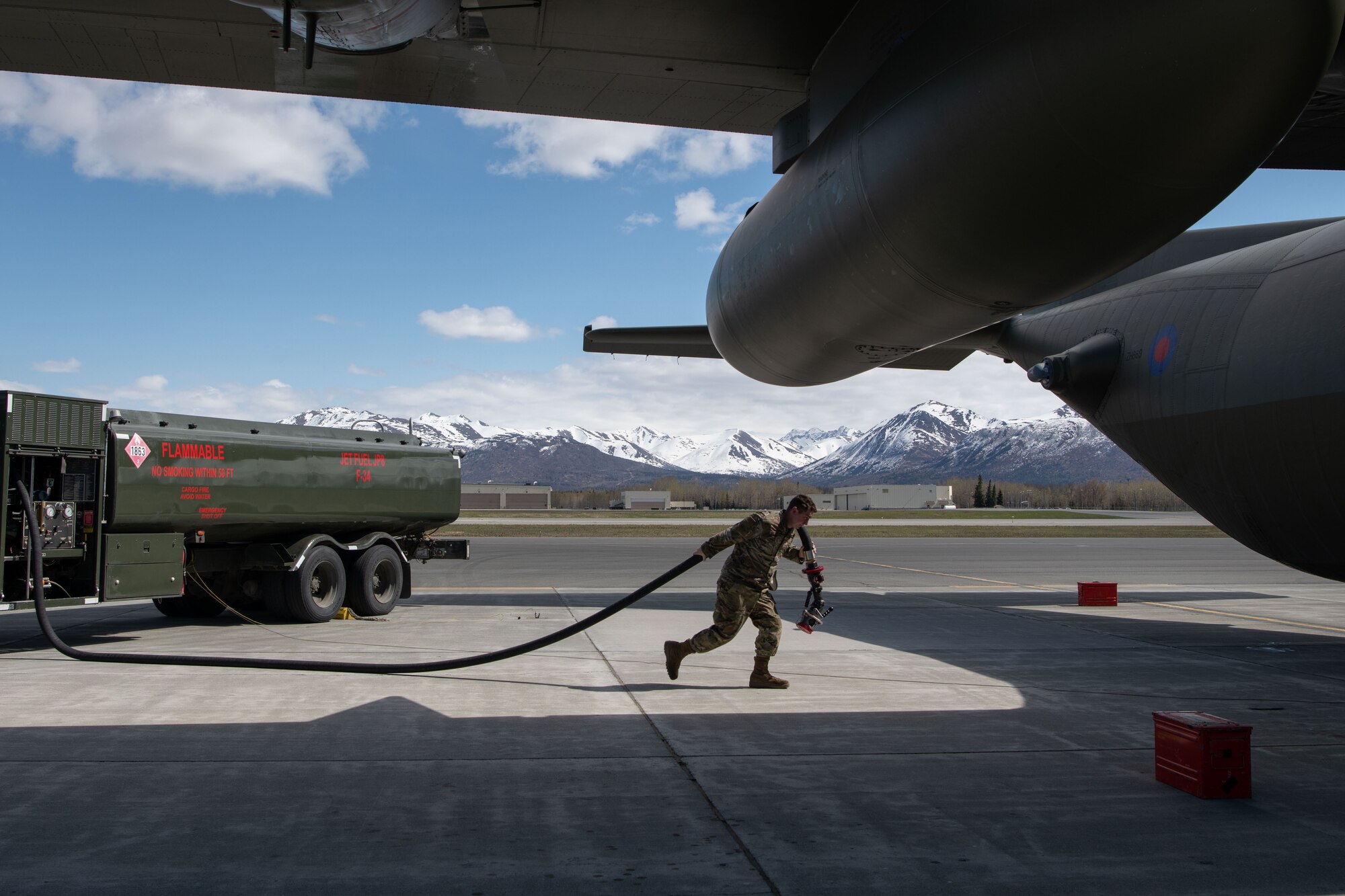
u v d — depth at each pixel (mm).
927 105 5277
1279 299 8258
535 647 6914
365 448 11289
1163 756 4559
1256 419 8289
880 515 80812
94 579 8438
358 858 3486
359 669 7270
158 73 8180
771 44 7523
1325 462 7719
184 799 4188
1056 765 4840
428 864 3426
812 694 6672
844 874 3355
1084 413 10938
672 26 7227
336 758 4895
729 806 4137
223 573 11039
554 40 7492
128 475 8609
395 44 6352
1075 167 4746
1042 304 6094
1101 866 3443
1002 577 19406
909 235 5727
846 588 16344
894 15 6055
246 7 6883
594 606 12734
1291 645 9547
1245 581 18531
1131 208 4934
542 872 3363
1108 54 4324
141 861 3434
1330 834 3807
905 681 7262
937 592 15711
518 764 4785
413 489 11938
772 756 4988
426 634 9828
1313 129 8203
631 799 4230
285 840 3674
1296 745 5320
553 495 163375
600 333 12938
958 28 5156
